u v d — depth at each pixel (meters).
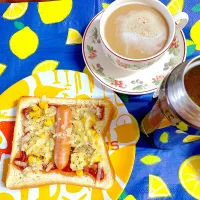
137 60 0.25
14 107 0.28
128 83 0.28
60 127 0.26
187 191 0.25
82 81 0.28
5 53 0.29
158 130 0.24
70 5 0.31
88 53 0.29
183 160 0.26
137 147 0.27
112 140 0.26
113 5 0.27
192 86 0.21
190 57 0.30
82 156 0.25
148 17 0.27
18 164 0.26
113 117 0.27
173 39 0.28
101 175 0.25
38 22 0.31
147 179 0.26
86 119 0.27
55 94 0.28
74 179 0.25
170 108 0.20
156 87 0.28
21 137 0.26
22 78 0.29
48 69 0.29
